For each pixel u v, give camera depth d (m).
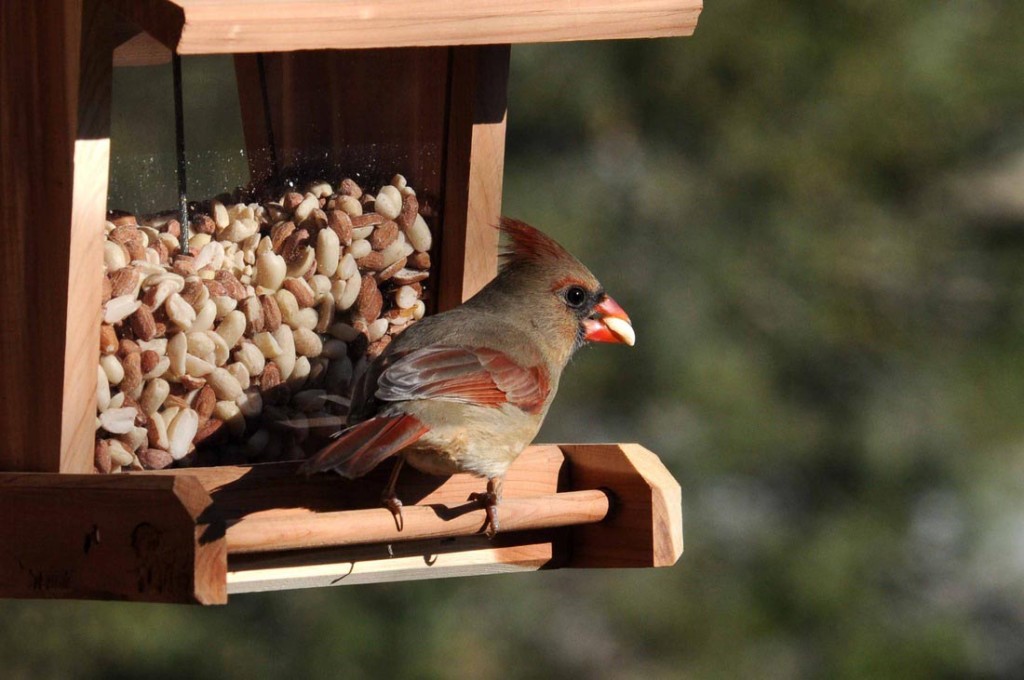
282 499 6.73
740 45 13.60
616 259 13.92
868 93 13.60
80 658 13.14
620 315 7.81
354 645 13.41
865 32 13.60
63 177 6.11
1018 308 13.96
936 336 13.97
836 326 13.85
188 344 6.80
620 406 13.95
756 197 14.04
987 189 14.16
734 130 13.77
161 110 6.77
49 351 6.23
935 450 13.73
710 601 13.84
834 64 13.59
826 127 13.74
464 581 14.59
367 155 7.34
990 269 14.03
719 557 13.88
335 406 7.28
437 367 6.77
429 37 6.41
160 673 13.17
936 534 13.83
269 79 7.04
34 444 6.31
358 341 7.35
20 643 13.07
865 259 13.99
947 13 13.78
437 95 7.37
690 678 13.72
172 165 6.82
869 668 13.07
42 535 6.08
